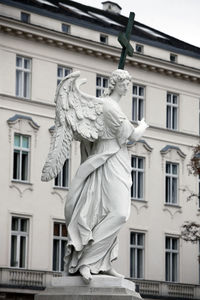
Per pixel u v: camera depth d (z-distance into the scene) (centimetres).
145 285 5447
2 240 4888
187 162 5838
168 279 5644
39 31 5122
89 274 1445
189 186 5825
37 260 5009
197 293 5659
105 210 1483
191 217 5806
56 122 1504
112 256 1482
